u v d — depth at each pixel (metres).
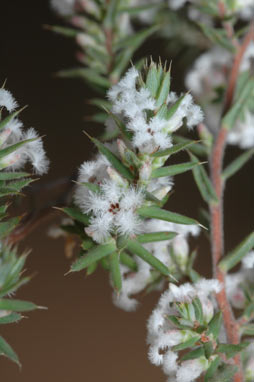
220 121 0.19
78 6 0.21
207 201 0.18
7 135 0.16
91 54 0.21
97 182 0.16
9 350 0.15
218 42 0.20
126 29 0.21
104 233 0.16
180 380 0.16
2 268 0.16
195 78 0.21
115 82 0.21
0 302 0.15
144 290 0.18
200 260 0.23
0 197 0.16
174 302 0.16
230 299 0.18
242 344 0.16
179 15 0.23
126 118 0.16
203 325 0.16
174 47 0.23
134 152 0.16
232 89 0.20
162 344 0.16
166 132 0.16
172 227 0.18
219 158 0.19
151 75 0.16
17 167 0.16
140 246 0.16
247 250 0.18
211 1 0.20
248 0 0.20
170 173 0.16
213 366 0.16
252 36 0.20
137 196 0.16
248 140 0.21
